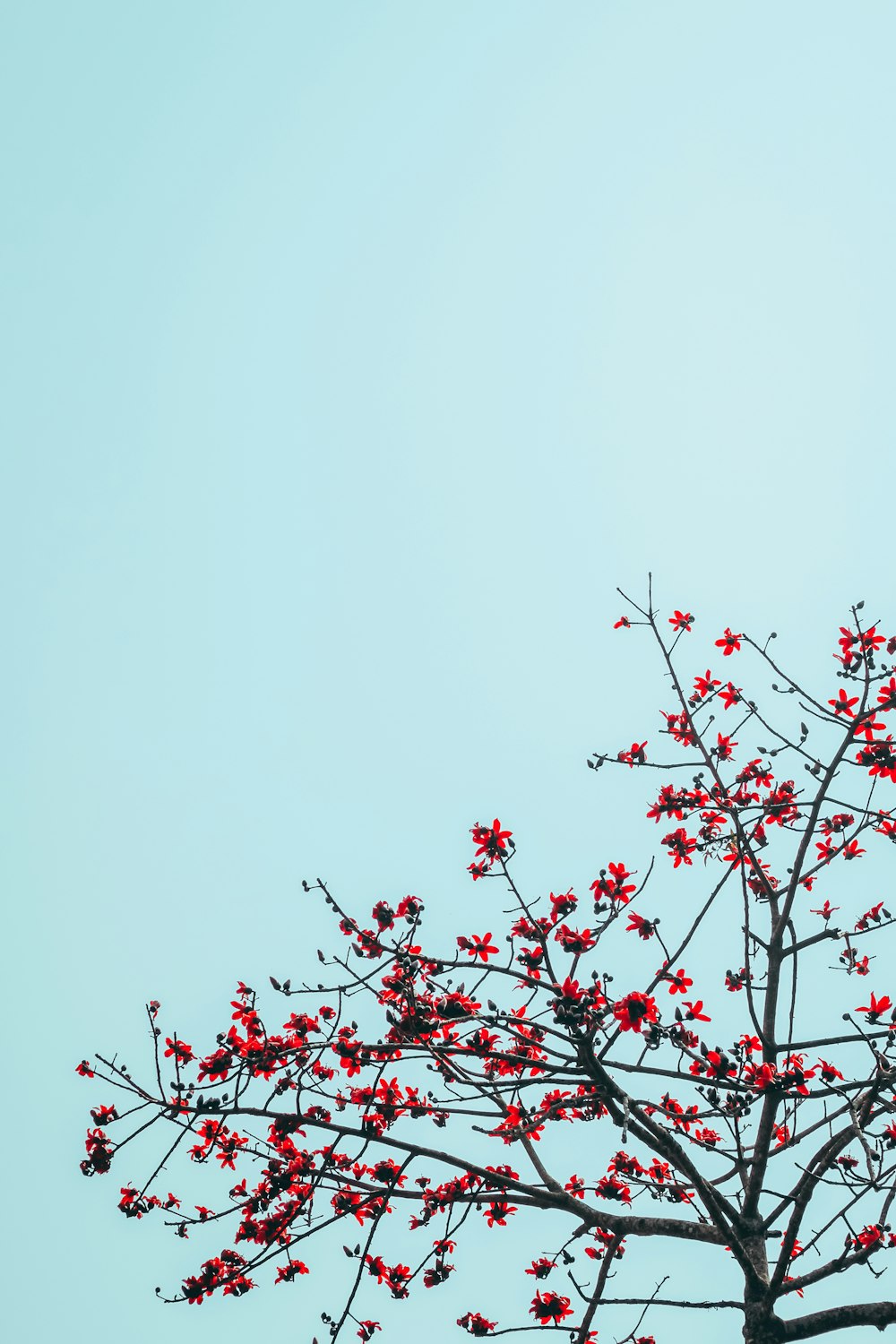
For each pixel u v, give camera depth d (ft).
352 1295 17.71
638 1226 18.65
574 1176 21.53
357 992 17.03
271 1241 19.17
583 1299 18.10
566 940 16.57
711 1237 18.63
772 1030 20.75
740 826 20.17
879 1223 16.34
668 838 22.58
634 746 21.98
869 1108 16.92
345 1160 17.95
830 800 20.21
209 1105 16.90
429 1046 16.51
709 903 19.03
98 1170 18.01
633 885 16.65
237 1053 17.06
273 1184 18.19
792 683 19.77
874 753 19.49
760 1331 17.29
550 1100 20.63
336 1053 16.63
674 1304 17.90
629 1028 15.90
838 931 20.75
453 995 16.93
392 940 17.74
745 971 21.20
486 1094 16.84
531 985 16.87
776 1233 18.75
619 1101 16.72
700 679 22.94
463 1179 20.51
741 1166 17.16
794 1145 19.58
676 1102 21.42
